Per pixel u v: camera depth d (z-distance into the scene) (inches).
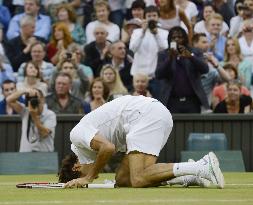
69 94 1460.4
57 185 864.3
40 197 741.9
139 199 708.0
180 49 1419.8
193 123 1428.4
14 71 1651.1
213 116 1427.2
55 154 1344.7
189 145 1402.6
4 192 810.2
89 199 713.0
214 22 1681.8
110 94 1455.5
